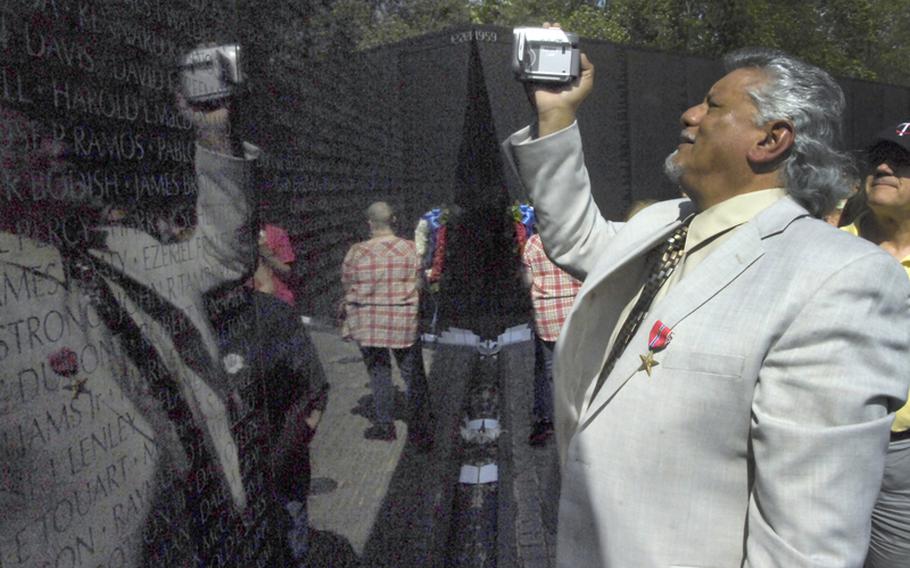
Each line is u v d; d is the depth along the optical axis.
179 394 1.41
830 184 1.57
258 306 1.86
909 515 2.54
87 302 1.14
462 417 4.38
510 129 4.64
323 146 2.47
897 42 13.24
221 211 1.65
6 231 0.98
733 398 1.40
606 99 5.67
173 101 1.45
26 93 1.03
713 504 1.45
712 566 1.45
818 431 1.29
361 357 2.67
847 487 1.28
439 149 4.38
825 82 1.58
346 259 2.69
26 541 0.99
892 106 8.78
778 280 1.41
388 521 2.85
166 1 1.43
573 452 1.60
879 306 1.34
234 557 1.63
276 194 2.01
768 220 1.50
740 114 1.55
